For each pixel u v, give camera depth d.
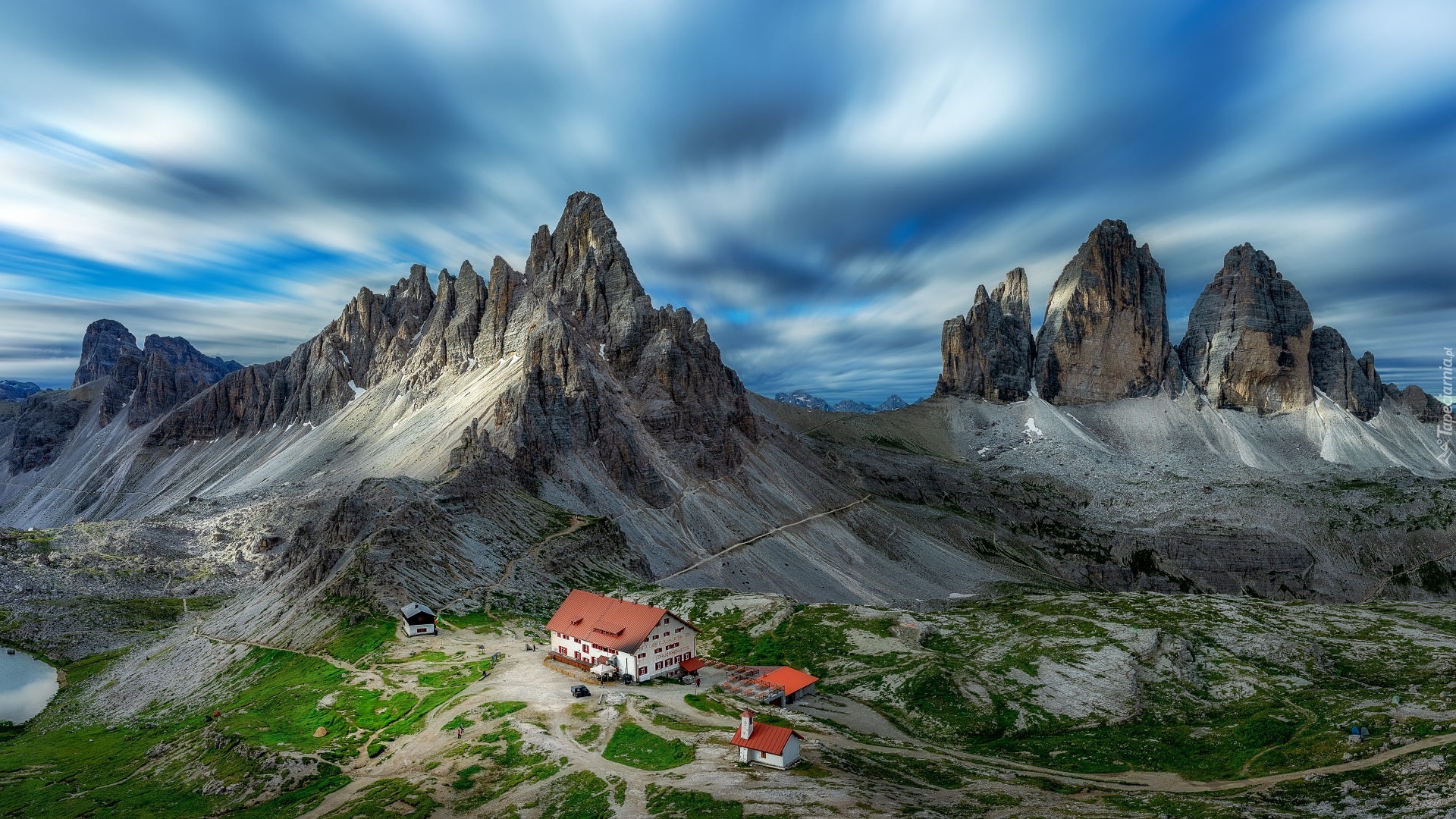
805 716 106.38
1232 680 138.25
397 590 150.88
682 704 100.44
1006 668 140.38
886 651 148.00
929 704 123.50
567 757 80.75
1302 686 132.00
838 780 75.75
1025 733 115.62
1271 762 97.50
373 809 71.94
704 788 71.56
